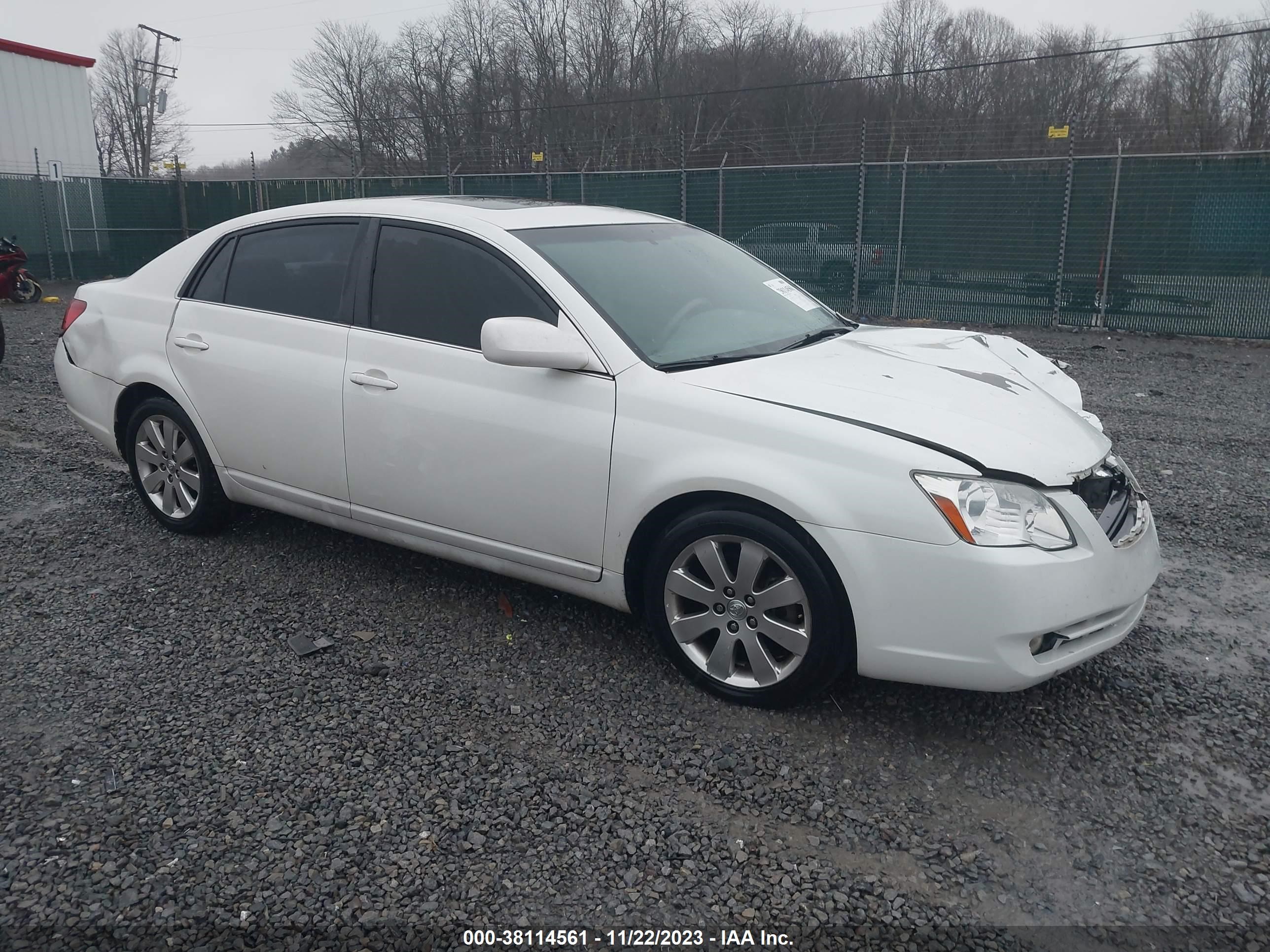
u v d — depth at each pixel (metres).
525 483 3.61
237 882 2.49
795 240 15.11
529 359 3.36
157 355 4.72
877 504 2.97
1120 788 2.93
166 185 23.03
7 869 2.52
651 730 3.22
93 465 6.25
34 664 3.61
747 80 37.47
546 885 2.51
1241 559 4.71
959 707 3.37
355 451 4.04
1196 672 3.62
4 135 23.06
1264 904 2.46
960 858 2.63
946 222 13.93
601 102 30.70
